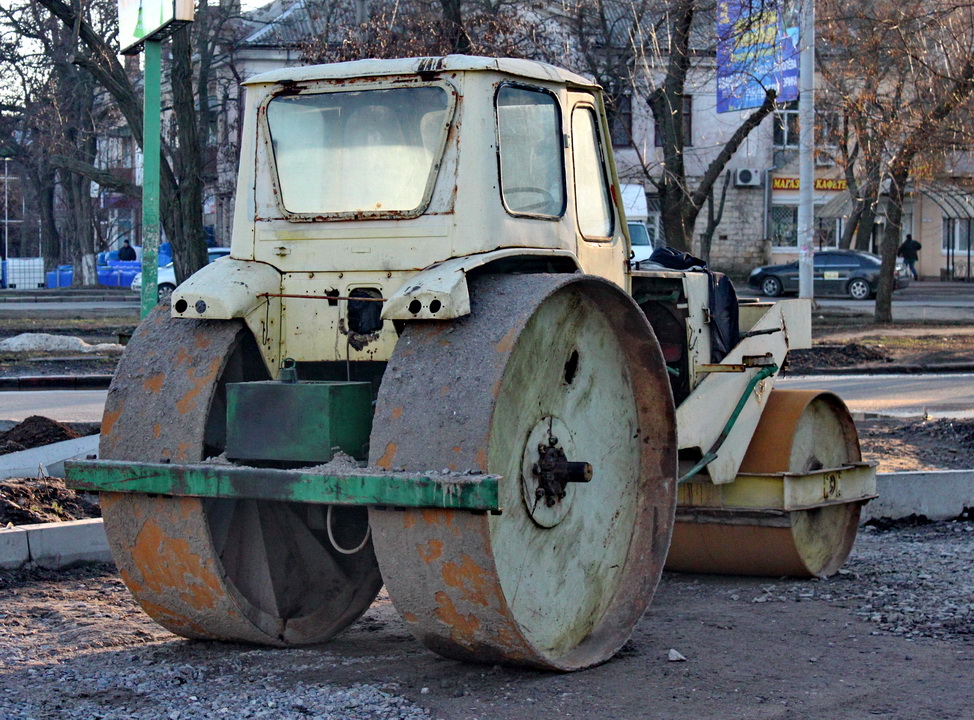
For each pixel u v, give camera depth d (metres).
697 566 7.32
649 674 5.07
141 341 5.18
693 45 26.39
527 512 4.97
